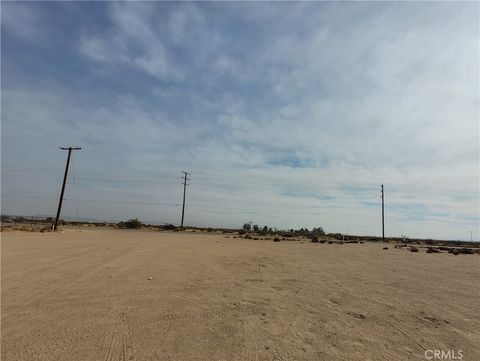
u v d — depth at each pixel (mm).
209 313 7590
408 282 12539
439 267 18531
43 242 26266
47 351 5312
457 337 6227
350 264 18500
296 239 55219
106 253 19312
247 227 103375
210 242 34281
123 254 19031
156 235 45406
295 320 7176
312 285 11258
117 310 7699
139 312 7570
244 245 31797
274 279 12273
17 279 11055
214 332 6316
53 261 15414
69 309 7723
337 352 5449
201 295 9328
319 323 6996
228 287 10508
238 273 13477
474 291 10859
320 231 103938
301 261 19047
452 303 9031
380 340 6031
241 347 5598
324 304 8633
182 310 7793
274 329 6547
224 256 20109
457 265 19969
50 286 10062
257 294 9609
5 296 8828
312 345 5746
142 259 17031
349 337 6164
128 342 5742
